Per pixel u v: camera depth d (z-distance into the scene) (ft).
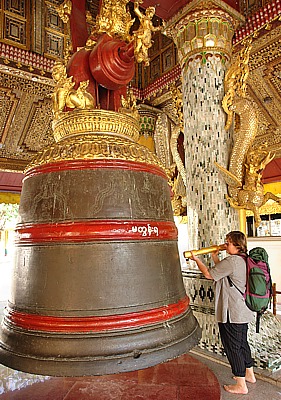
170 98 27.71
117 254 3.69
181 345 3.65
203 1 16.62
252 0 18.99
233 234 12.57
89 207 3.78
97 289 3.58
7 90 25.44
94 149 4.14
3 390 7.82
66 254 3.66
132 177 4.12
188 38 17.46
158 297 3.84
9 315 3.89
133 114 5.46
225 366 13.89
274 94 24.57
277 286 34.94
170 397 7.48
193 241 16.98
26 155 31.48
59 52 24.13
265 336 15.14
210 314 15.49
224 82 17.07
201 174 16.85
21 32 22.45
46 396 7.53
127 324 3.49
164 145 32.17
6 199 33.55
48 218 3.84
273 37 19.36
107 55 4.69
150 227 3.95
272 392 11.79
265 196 15.67
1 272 62.69
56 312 3.54
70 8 5.99
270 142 28.55
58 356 3.29
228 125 16.75
